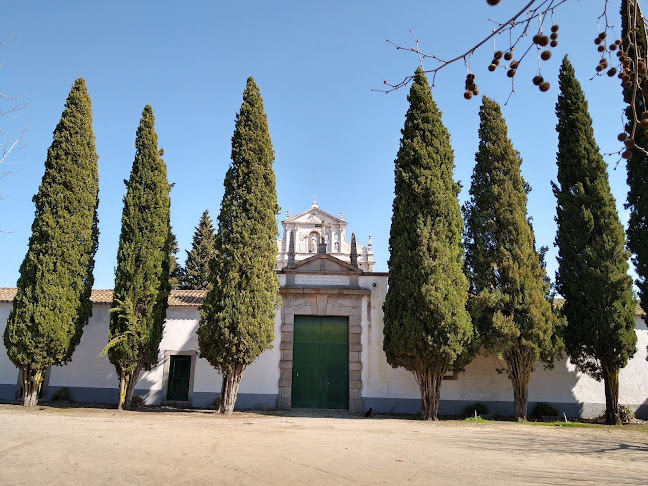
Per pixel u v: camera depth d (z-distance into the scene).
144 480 7.02
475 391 20.09
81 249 19.48
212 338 17.69
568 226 19.84
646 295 18.52
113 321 18.92
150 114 20.89
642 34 3.51
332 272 21.39
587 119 20.75
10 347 18.12
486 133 20.53
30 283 18.48
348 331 20.94
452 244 18.44
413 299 17.67
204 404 20.42
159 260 19.78
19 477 6.96
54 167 19.50
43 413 15.54
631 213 19.27
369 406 20.02
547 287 19.17
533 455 9.93
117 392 20.84
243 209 18.84
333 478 7.54
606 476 8.04
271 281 18.77
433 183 18.55
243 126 19.70
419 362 17.58
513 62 3.62
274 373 20.38
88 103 20.81
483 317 18.66
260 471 7.80
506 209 19.50
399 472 8.00
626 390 20.41
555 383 20.30
